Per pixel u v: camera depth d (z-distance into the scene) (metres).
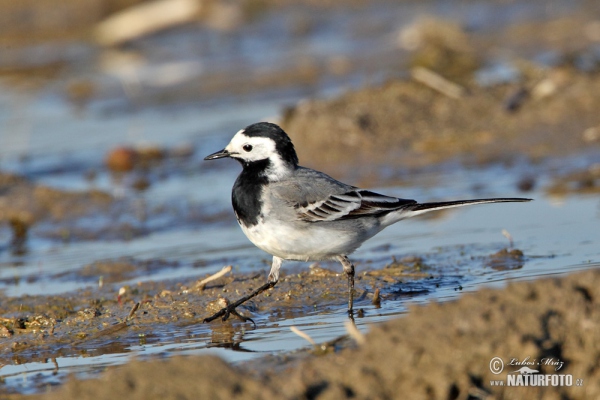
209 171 19.62
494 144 18.83
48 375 9.27
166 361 8.06
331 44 29.86
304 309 11.03
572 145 18.20
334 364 7.99
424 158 18.56
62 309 11.80
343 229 10.77
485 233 14.07
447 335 7.91
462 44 25.72
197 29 32.22
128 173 19.91
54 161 20.97
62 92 26.95
